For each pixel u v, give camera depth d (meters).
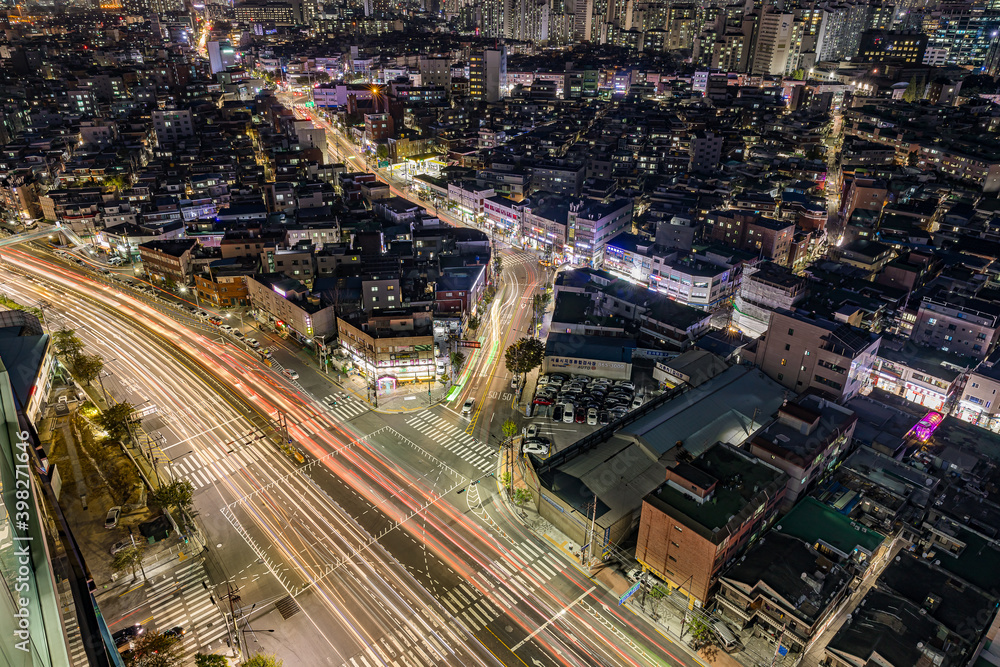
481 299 194.00
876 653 77.94
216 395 148.00
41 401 136.88
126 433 130.38
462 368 160.50
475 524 111.19
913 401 144.00
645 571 100.38
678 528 92.00
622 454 119.00
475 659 87.50
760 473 101.62
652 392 146.62
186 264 199.88
